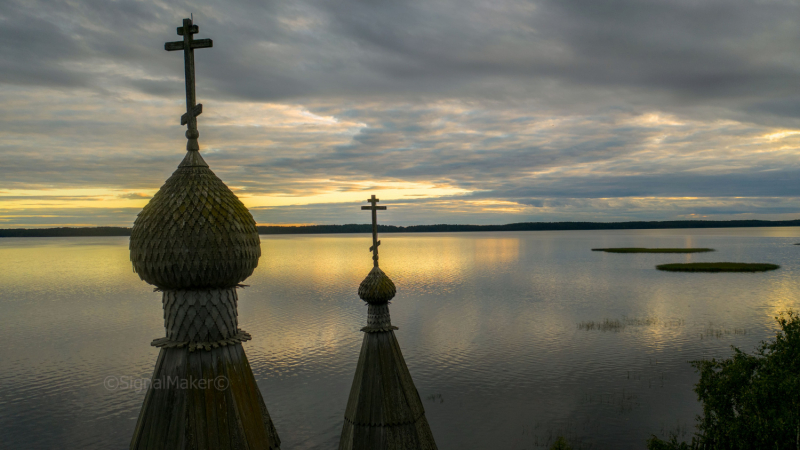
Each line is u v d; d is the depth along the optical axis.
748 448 19.77
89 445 37.03
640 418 39.38
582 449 35.19
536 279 120.81
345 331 67.19
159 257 6.71
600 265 151.88
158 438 6.69
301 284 114.44
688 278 114.56
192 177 7.19
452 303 89.06
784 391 19.73
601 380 47.69
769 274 118.12
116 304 91.31
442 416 41.25
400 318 76.69
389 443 14.30
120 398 45.34
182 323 6.94
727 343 58.31
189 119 7.54
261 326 70.31
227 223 6.96
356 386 14.93
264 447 7.06
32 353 58.84
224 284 7.08
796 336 21.52
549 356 55.41
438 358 55.78
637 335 63.28
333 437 38.25
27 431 39.03
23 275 142.38
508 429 38.47
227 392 6.91
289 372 51.59
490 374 50.31
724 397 21.86
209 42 7.66
